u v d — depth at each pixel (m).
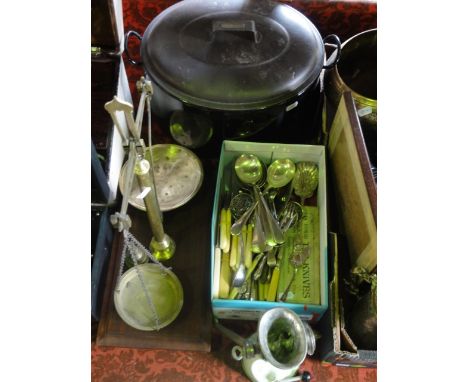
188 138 0.87
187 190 0.86
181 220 0.89
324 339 0.73
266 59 0.73
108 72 0.84
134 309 0.77
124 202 0.51
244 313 0.77
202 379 0.78
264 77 0.71
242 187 0.89
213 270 0.74
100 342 0.77
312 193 0.90
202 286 0.82
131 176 0.52
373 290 0.65
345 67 0.96
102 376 0.78
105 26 0.74
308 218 0.88
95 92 0.86
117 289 0.71
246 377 0.78
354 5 0.97
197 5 0.80
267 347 0.60
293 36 0.76
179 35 0.75
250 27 0.72
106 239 0.80
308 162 0.89
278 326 0.66
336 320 0.67
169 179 0.87
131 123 0.49
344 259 0.81
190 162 0.89
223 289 0.78
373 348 0.70
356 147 0.71
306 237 0.85
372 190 0.66
